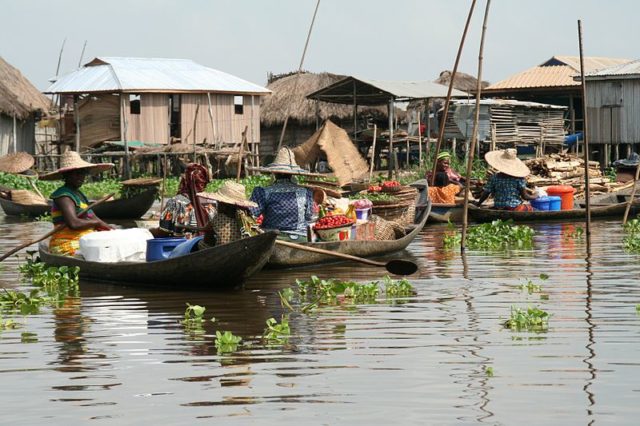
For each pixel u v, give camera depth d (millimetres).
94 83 48250
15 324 11250
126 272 14039
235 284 13609
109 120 49062
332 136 34375
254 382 8562
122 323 11273
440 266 15797
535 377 8609
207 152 46500
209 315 11711
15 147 49812
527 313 11062
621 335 10203
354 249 16391
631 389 8203
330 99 49906
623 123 40938
